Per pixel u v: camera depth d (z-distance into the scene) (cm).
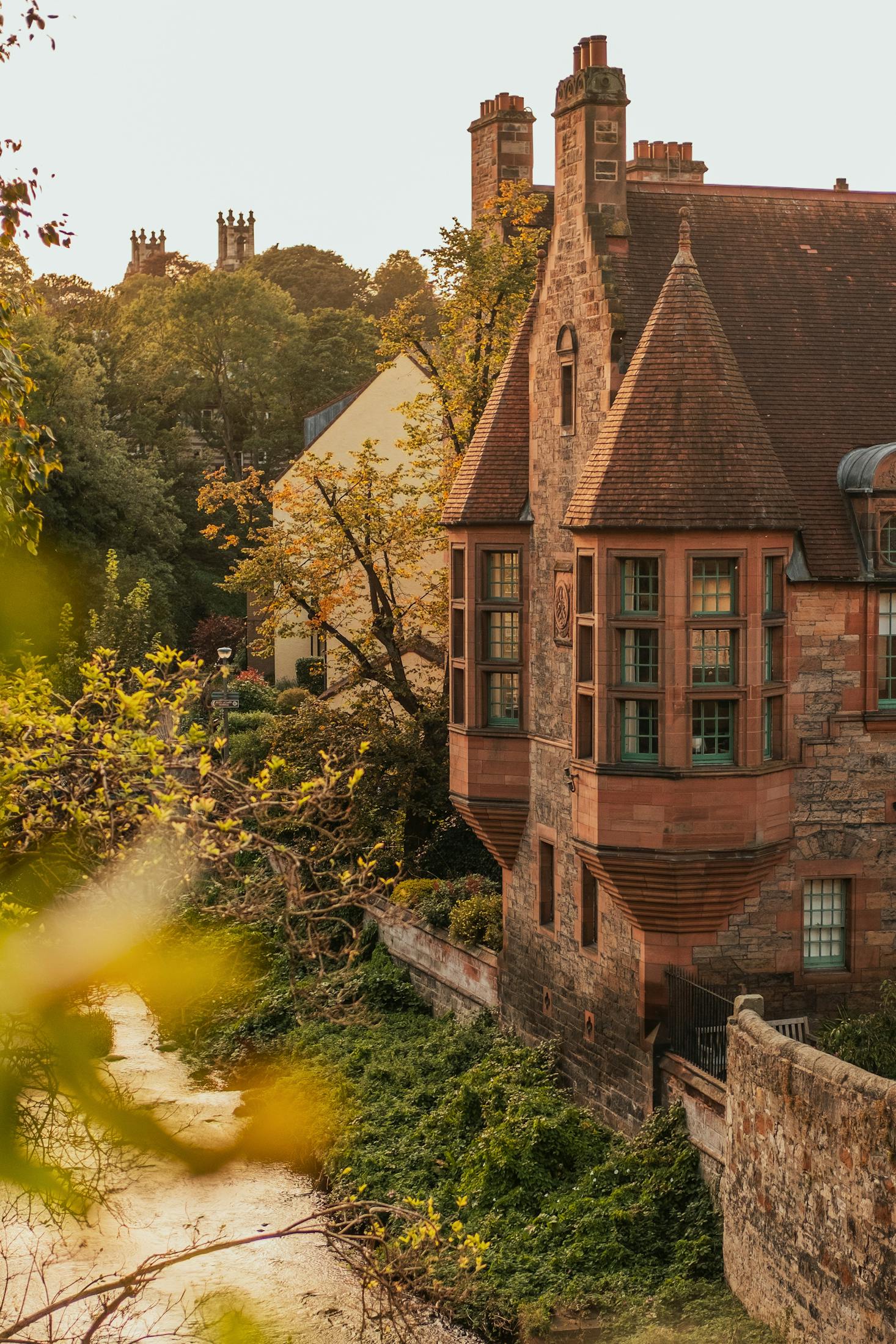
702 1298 2036
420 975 3384
